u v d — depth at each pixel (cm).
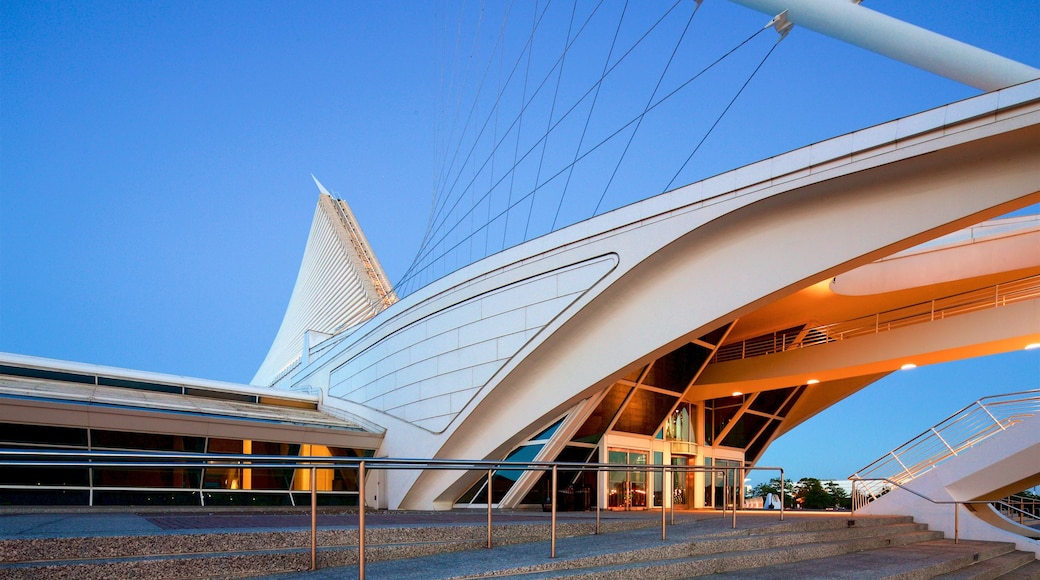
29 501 2192
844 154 1617
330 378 3575
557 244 2231
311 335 4122
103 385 2944
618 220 2059
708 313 1898
